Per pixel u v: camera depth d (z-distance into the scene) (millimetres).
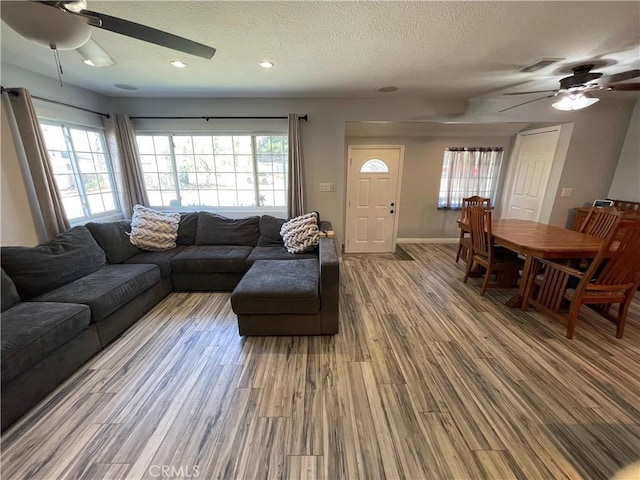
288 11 1577
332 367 2010
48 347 1695
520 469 1322
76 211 3180
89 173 3328
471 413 1624
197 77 2729
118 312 2352
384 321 2631
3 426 1497
